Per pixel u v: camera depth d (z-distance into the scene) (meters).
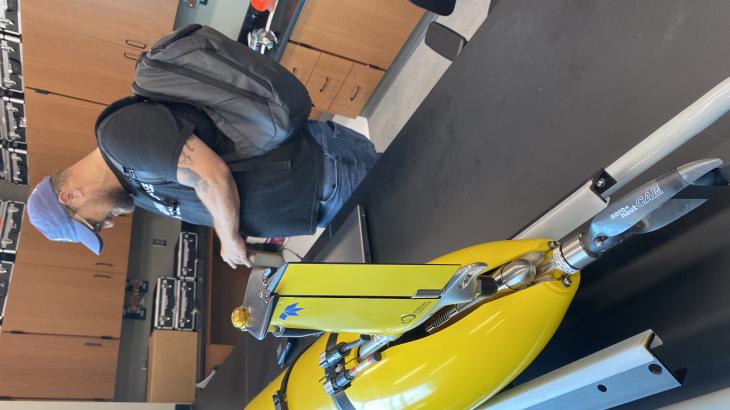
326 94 3.11
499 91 1.05
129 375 3.70
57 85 2.81
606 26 0.86
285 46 2.85
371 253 1.35
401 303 0.64
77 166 1.50
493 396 0.80
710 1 0.72
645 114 0.76
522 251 0.74
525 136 0.96
